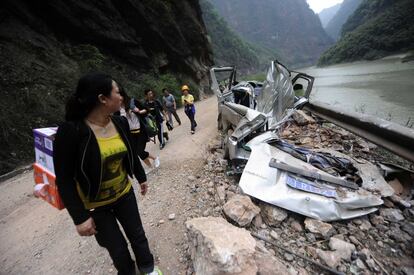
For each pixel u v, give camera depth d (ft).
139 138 12.62
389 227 7.77
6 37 27.63
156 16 57.16
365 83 74.49
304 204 8.18
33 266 8.50
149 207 10.99
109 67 42.14
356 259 6.70
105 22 43.16
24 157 20.15
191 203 10.69
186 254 7.84
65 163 4.59
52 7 35.40
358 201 8.07
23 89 23.50
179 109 49.70
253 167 9.65
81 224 4.79
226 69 22.94
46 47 32.01
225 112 16.58
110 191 5.46
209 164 14.34
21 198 14.15
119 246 5.74
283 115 14.80
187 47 70.69
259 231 8.04
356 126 12.73
